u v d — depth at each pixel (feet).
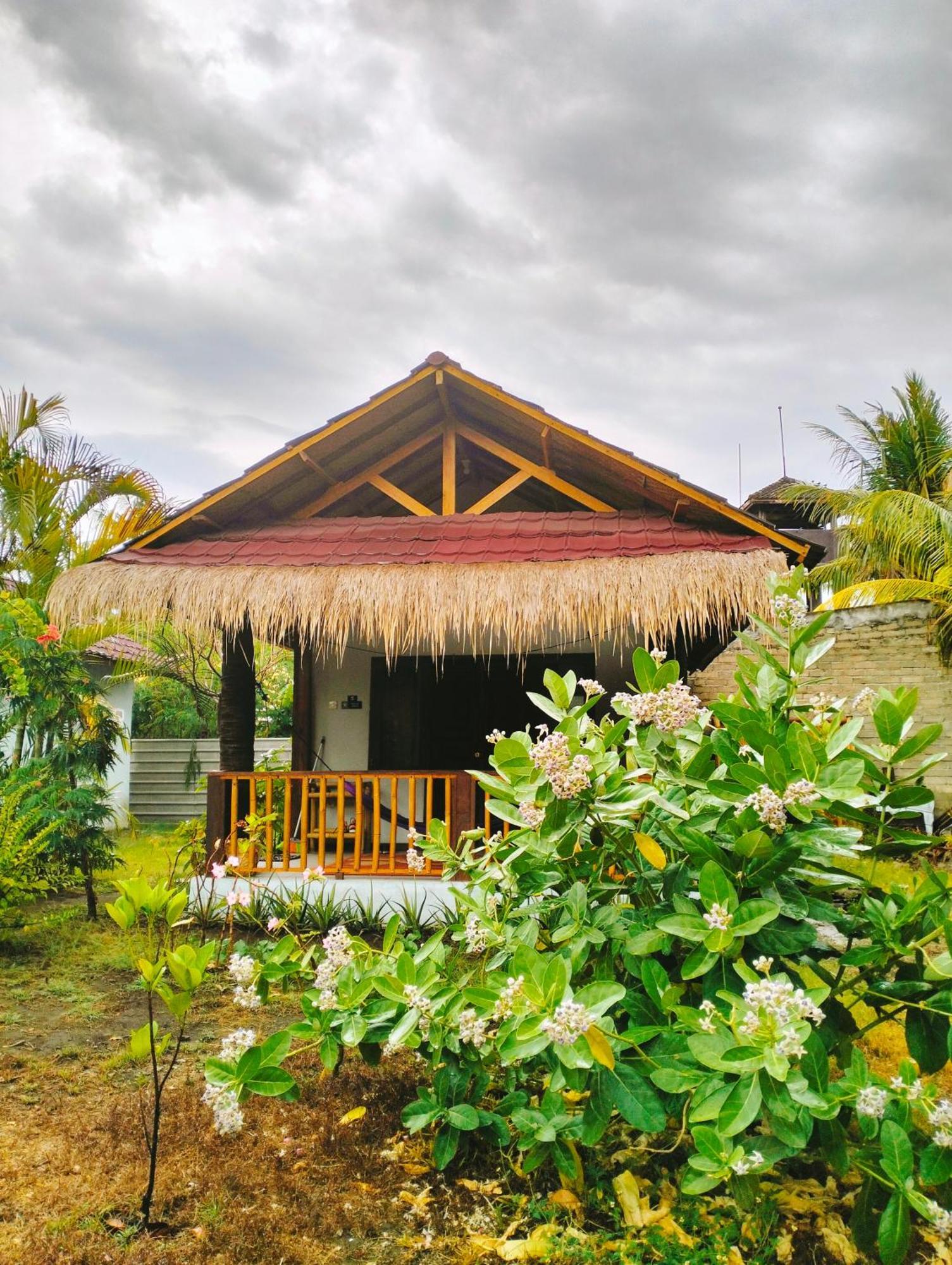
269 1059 10.03
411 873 24.30
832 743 10.27
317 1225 9.84
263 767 31.32
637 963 10.59
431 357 26.40
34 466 39.37
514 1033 9.48
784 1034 7.84
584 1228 9.68
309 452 27.68
